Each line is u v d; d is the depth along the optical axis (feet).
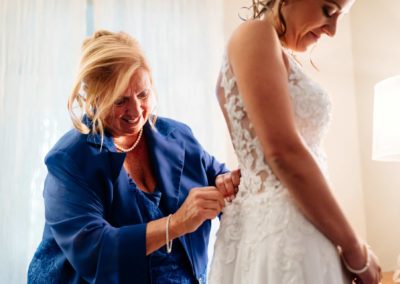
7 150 5.49
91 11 6.24
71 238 2.93
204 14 6.60
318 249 2.16
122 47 3.34
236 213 2.49
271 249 2.16
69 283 3.22
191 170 3.82
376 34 6.76
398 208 6.17
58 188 3.15
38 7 5.89
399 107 4.64
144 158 3.73
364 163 6.89
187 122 6.27
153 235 2.87
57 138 5.69
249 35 2.30
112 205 3.28
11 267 5.26
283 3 2.60
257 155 2.36
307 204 2.12
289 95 2.26
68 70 5.88
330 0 2.45
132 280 2.83
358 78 7.11
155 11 6.43
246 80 2.21
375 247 6.55
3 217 5.33
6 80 5.65
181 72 6.37
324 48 7.13
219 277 2.40
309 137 2.42
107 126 3.47
